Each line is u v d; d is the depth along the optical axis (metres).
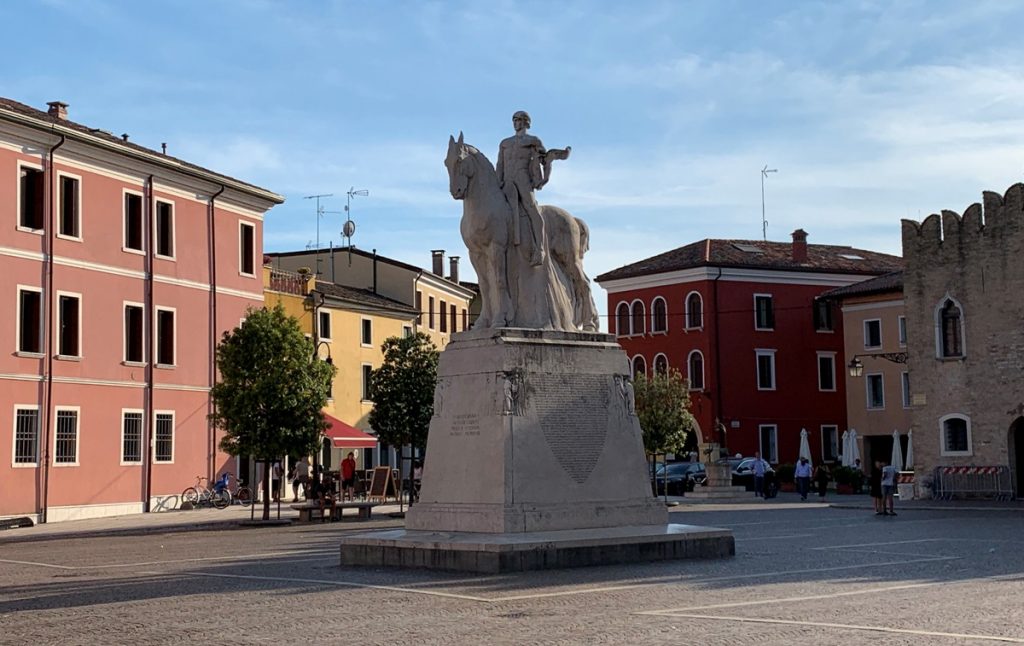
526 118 21.69
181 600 15.82
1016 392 51.44
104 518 47.00
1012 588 16.09
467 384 20.11
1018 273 51.50
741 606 14.13
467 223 20.97
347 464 55.25
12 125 44.69
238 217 57.19
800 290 84.81
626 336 87.00
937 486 53.41
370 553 19.78
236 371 42.41
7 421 44.12
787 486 71.56
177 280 52.88
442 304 82.88
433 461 20.47
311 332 64.88
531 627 12.67
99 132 50.12
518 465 19.38
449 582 16.84
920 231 54.66
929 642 11.42
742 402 82.56
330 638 12.21
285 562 22.23
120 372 49.44
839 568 19.00
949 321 53.84
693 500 57.59
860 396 78.75
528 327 20.78
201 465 53.59
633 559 19.39
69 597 16.73
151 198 51.53
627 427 20.75
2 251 44.38
